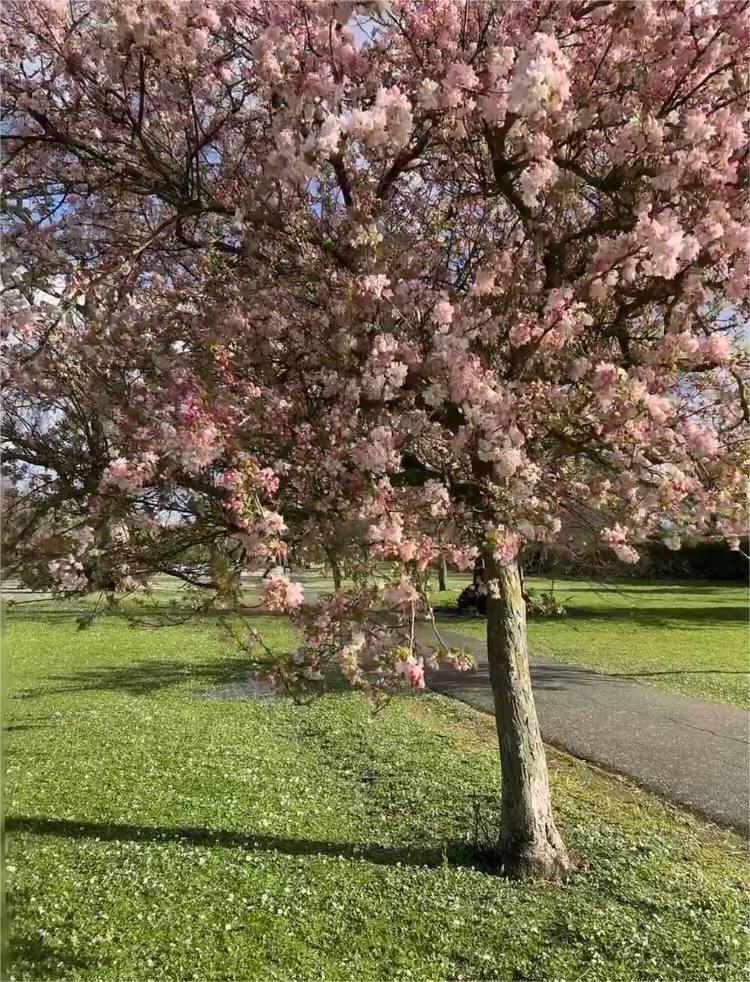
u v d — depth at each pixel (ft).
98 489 10.52
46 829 16.55
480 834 16.12
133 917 12.66
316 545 10.41
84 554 10.68
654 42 10.87
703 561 97.76
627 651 43.06
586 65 11.51
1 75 11.46
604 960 11.50
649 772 21.36
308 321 11.61
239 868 14.52
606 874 14.44
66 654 41.50
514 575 14.92
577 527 12.69
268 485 9.23
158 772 20.47
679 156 9.97
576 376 10.19
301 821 17.11
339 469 10.21
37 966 11.13
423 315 11.13
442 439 10.91
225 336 11.17
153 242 12.66
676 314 10.71
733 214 10.03
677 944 11.94
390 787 19.22
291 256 11.99
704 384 11.69
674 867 14.92
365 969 11.21
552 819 15.06
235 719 26.50
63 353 11.12
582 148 11.60
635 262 9.77
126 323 11.48
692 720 27.14
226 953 11.60
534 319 10.53
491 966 11.32
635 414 9.66
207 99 12.29
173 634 49.32
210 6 11.00
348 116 9.68
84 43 11.51
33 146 12.42
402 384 10.68
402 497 10.62
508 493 10.09
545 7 10.64
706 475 10.15
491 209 13.16
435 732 24.70
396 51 11.43
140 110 10.95
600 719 27.20
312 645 10.75
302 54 10.84
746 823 17.76
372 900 13.28
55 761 21.49
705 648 44.29
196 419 9.07
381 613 10.89
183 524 11.41
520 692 14.78
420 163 12.45
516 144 11.05
